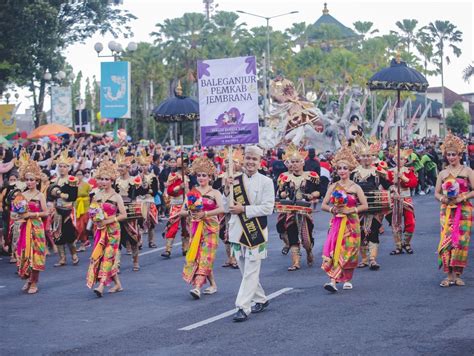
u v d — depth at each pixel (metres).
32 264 13.82
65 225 17.33
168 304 12.50
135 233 16.09
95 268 13.42
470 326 10.16
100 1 47.78
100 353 9.53
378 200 15.02
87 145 29.89
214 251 12.95
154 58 86.81
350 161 13.19
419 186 34.66
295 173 15.86
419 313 11.05
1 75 42.03
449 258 13.02
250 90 12.13
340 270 12.82
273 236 21.23
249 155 11.09
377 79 18.33
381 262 15.98
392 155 31.72
